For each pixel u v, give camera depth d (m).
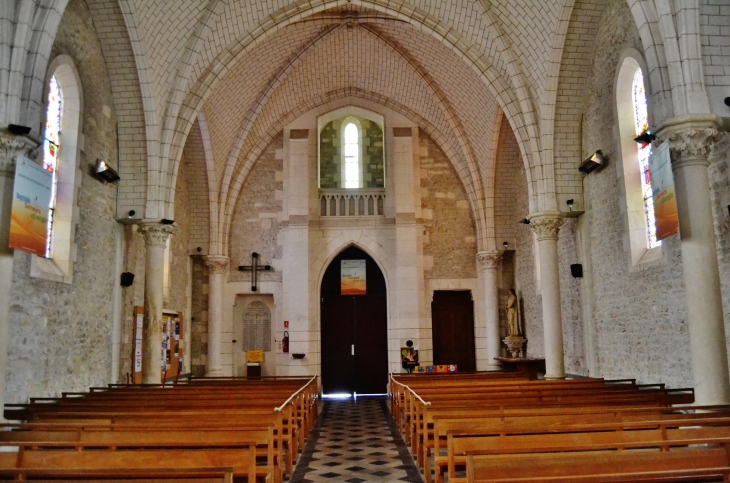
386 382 21.61
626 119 12.67
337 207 21.27
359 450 10.99
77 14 12.12
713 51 9.28
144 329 14.02
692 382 10.38
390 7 15.34
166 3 13.16
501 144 19.81
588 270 14.35
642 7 9.49
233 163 20.55
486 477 4.50
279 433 7.89
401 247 20.45
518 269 20.33
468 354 21.45
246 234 21.30
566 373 15.59
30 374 10.34
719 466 4.81
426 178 21.73
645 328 11.95
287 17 15.47
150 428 6.65
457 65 18.39
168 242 18.12
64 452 5.21
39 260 11.04
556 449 5.36
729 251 9.67
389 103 21.69
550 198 14.37
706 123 8.92
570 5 12.80
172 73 14.33
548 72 14.03
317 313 20.67
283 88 20.50
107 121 13.61
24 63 9.21
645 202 12.36
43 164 11.33
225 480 4.22
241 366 21.00
